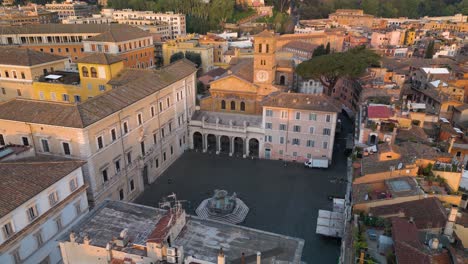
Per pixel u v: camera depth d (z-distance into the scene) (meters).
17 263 40.06
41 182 43.09
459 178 46.06
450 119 86.31
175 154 80.69
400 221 35.25
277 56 124.12
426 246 32.03
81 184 49.72
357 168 52.91
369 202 41.88
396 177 46.19
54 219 45.00
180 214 37.88
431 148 52.88
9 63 84.06
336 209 56.81
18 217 39.69
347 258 37.69
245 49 152.00
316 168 76.25
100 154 55.62
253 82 87.19
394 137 57.97
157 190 68.50
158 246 31.97
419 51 162.50
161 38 174.25
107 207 41.72
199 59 140.25
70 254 36.16
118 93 61.72
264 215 60.44
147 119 67.56
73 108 53.69
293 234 55.56
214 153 84.44
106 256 34.59
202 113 89.50
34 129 53.94
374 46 173.38
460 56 136.12
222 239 36.94
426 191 42.34
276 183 70.62
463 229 37.19
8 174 42.06
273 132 78.56
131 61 129.25
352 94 106.31
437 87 93.75
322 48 128.25
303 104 75.19
